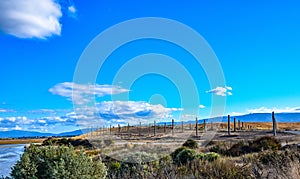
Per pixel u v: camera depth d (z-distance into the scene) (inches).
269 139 746.8
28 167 234.8
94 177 249.0
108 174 314.7
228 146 791.1
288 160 328.8
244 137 1331.2
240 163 417.1
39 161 242.5
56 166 233.6
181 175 287.6
